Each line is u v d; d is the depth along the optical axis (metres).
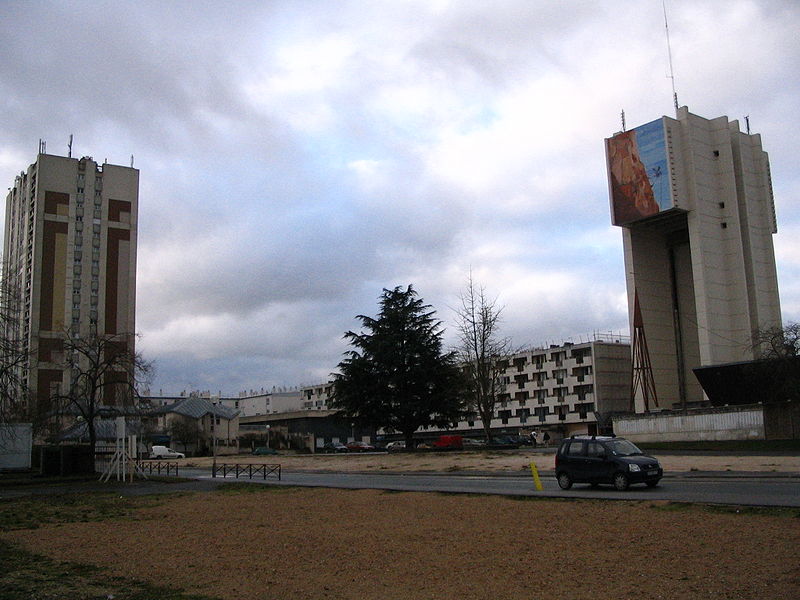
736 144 90.69
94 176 113.75
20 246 115.19
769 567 10.38
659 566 10.88
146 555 13.82
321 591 10.19
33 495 32.12
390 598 9.63
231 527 18.03
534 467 25.52
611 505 18.70
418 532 15.63
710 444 54.31
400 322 66.00
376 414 65.62
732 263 86.81
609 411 106.50
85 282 110.25
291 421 121.81
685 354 93.62
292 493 28.69
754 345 68.69
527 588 9.91
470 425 123.12
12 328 42.03
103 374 49.75
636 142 89.50
